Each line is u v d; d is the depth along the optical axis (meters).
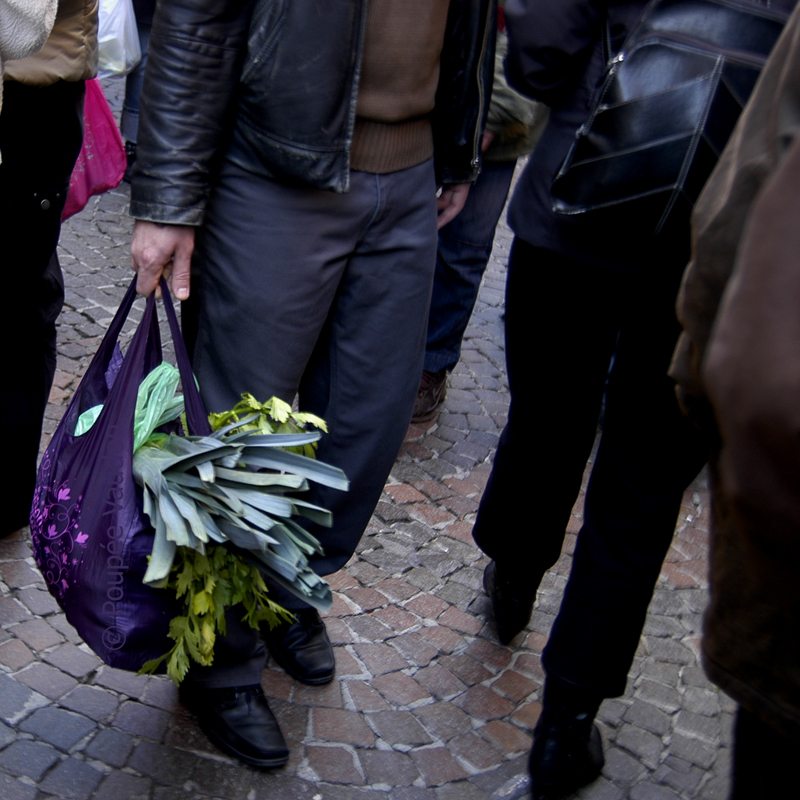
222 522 1.66
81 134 2.28
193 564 1.70
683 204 1.66
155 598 1.76
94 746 2.10
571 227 1.89
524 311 2.12
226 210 1.99
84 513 1.73
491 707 2.45
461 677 2.53
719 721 2.53
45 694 2.20
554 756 2.16
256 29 1.81
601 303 2.02
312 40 1.80
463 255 3.45
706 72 1.58
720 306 0.92
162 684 2.30
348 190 1.92
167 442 1.79
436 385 3.66
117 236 4.65
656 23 1.64
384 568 2.87
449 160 2.24
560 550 2.50
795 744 1.09
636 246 1.83
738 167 1.01
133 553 1.72
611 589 2.01
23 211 2.18
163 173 1.84
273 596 2.31
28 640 2.34
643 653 2.72
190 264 2.05
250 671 2.12
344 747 2.24
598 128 1.69
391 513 3.13
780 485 0.83
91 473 1.74
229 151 1.96
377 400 2.21
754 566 0.92
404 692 2.44
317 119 1.85
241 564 1.75
